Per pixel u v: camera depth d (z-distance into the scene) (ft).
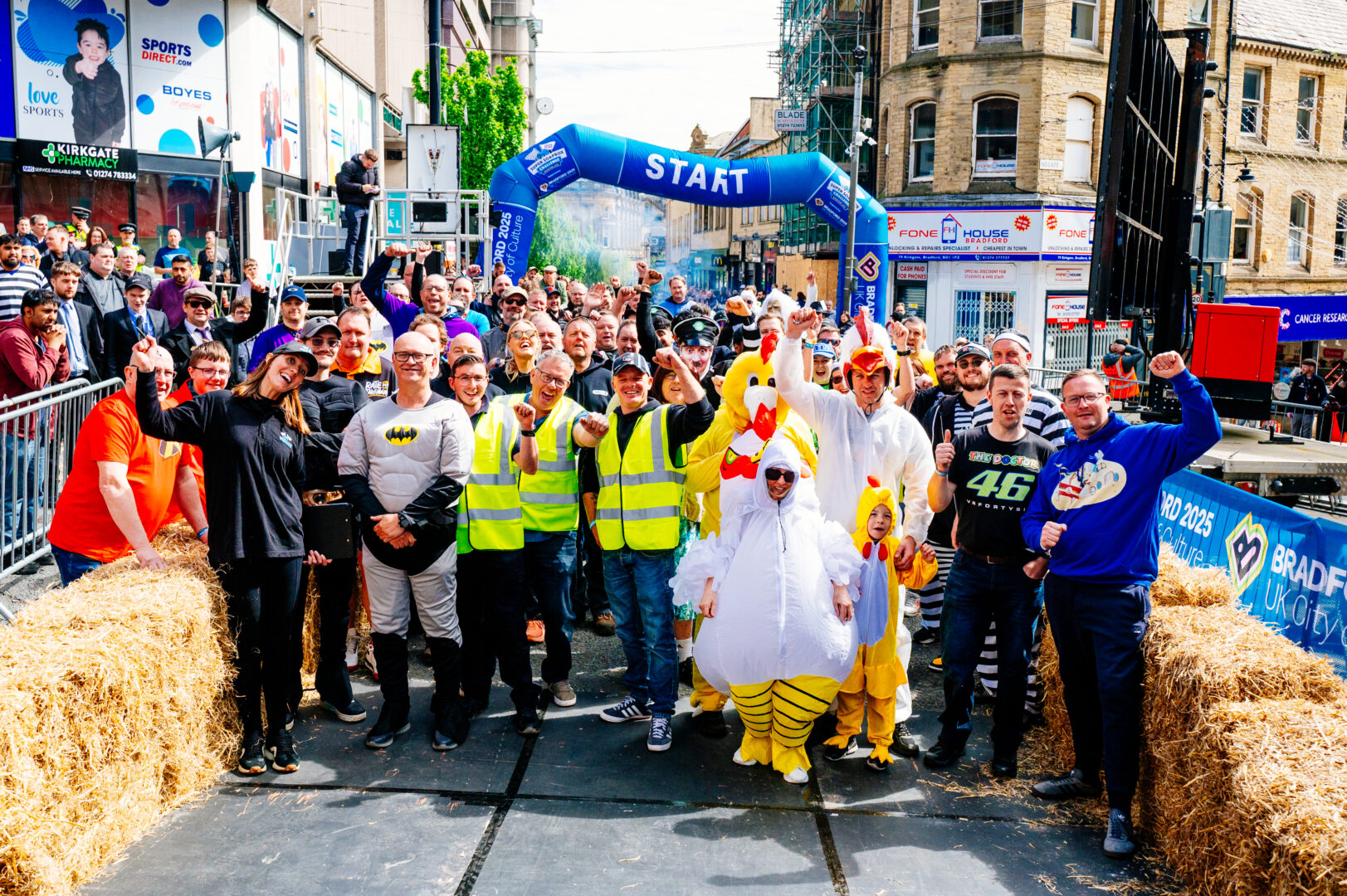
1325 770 10.11
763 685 14.38
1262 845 9.98
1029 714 16.87
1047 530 13.41
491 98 96.99
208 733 14.28
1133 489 13.10
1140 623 13.17
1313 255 85.51
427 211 49.57
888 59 82.58
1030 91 71.61
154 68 49.70
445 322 24.50
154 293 28.45
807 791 14.37
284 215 44.80
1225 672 11.60
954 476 14.96
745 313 28.09
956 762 15.34
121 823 12.37
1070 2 71.67
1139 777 13.38
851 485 15.24
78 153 46.62
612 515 16.14
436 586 15.28
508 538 15.97
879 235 56.80
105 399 15.11
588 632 21.38
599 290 31.42
